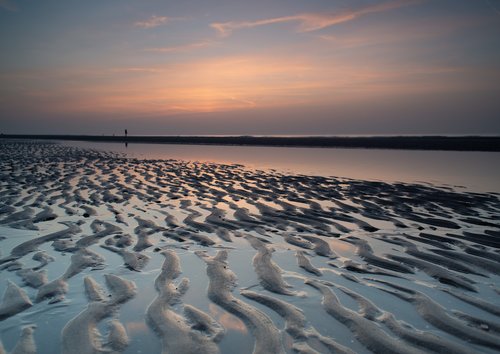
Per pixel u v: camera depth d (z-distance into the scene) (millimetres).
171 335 2916
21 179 11719
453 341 2893
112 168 15430
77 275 4125
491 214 7469
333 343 2838
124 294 3637
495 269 4461
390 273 4332
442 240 5652
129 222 6574
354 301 3553
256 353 2699
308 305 3455
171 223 6570
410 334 2973
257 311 3322
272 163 17797
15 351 2717
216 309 3355
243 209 7828
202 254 4883
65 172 13758
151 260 4633
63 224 6363
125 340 2852
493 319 3240
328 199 8992
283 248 5230
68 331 2969
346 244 5465
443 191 10000
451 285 3994
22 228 6109
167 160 19547
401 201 8742
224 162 18406
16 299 3525
